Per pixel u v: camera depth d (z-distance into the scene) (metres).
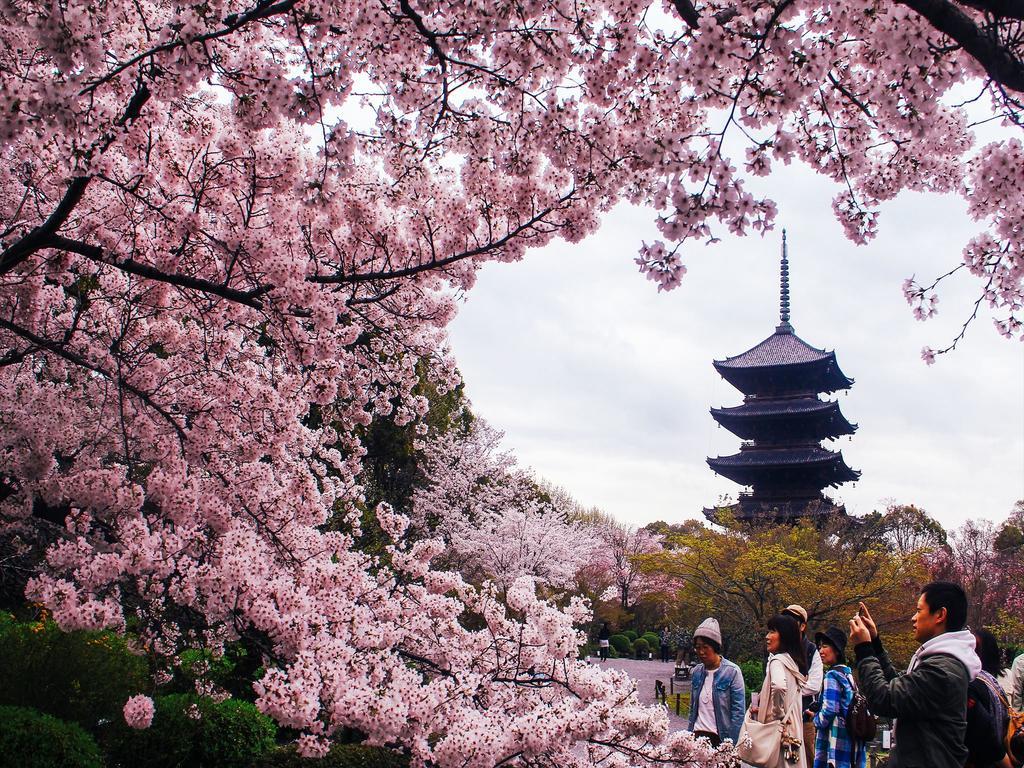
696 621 24.28
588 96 3.83
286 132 4.28
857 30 3.32
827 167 3.91
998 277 3.99
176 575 4.28
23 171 5.26
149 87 3.52
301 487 5.05
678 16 3.19
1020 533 42.78
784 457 40.59
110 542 4.69
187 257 4.69
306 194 3.91
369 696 3.44
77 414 5.55
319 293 3.99
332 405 6.27
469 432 24.55
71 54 3.08
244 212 4.62
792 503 40.53
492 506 24.42
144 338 5.41
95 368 4.69
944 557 34.06
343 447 7.39
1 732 4.84
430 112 4.25
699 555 21.30
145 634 4.41
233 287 4.80
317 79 3.77
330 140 3.77
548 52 3.67
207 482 4.74
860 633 3.88
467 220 4.63
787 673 5.64
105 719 5.90
